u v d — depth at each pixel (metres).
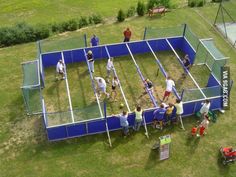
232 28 26.02
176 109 17.59
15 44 24.58
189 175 15.85
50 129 16.62
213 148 17.05
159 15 27.80
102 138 17.34
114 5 32.06
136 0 33.28
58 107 18.95
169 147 16.91
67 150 16.73
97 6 31.91
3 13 30.97
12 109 18.88
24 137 17.34
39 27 25.20
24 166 16.03
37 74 18.38
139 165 16.17
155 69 21.73
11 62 22.39
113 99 19.42
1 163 16.14
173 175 15.82
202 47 20.92
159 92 20.06
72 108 18.88
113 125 17.53
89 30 26.02
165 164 16.27
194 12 28.33
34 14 30.69
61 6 32.00
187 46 22.59
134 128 17.64
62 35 25.59
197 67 21.78
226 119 18.58
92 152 16.67
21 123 18.06
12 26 25.58
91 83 20.55
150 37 22.94
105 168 15.99
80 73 21.27
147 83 19.05
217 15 26.27
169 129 17.91
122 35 25.25
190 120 18.44
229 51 23.61
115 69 21.58
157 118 17.41
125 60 22.34
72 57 21.78
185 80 20.95
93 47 21.66
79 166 16.05
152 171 15.94
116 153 16.66
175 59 22.61
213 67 20.02
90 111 16.73
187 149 16.94
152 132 17.70
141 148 16.91
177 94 18.58
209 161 16.45
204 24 26.59
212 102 18.64
